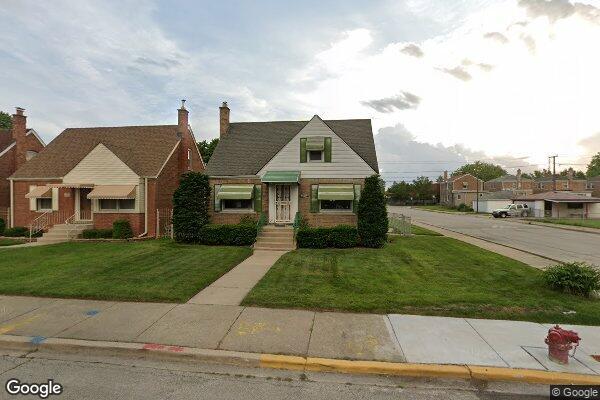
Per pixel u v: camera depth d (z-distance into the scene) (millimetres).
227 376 4852
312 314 6898
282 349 5395
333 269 10836
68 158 21891
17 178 21125
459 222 38031
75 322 6457
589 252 16531
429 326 6309
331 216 18047
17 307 7301
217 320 6562
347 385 4648
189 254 13125
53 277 9609
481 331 6105
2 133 26016
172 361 5281
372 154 19016
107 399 4246
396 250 14828
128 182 19438
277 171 18375
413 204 99562
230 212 18734
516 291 8461
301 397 4340
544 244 19531
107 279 9367
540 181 78625
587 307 7301
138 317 6715
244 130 22094
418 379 4816
